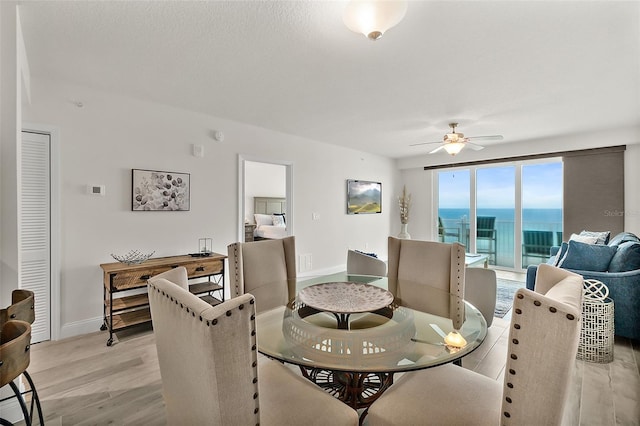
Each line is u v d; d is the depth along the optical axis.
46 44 2.10
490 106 3.36
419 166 6.48
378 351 1.36
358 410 1.76
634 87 2.83
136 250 3.18
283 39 2.04
